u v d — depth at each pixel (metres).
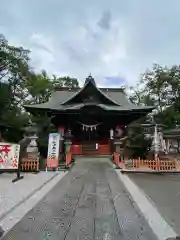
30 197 8.66
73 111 27.53
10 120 28.34
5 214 6.58
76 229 5.55
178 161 16.39
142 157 20.41
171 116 37.81
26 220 6.16
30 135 19.05
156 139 20.62
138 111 27.86
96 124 28.56
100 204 7.78
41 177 12.98
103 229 5.56
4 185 10.61
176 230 5.54
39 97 42.03
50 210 7.06
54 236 5.14
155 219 6.30
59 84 49.97
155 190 10.05
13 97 34.12
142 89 43.88
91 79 29.31
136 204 7.80
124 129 29.05
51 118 26.28
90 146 28.41
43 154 19.89
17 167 13.12
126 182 11.98
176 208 7.34
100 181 12.19
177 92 40.25
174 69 40.28
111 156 24.62
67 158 17.88
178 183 11.73
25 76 34.41
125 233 5.34
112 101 29.58
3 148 13.24
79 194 9.23
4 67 32.41
